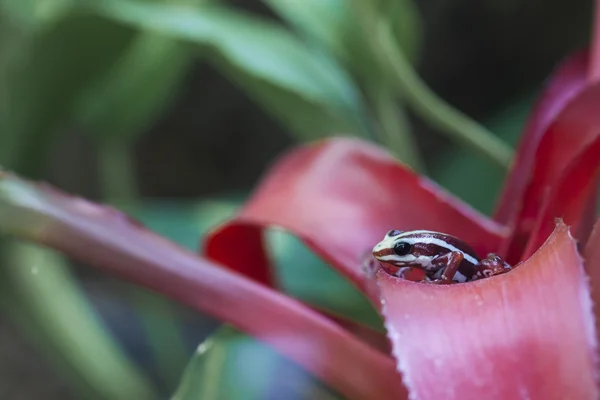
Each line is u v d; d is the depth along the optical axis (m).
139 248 0.25
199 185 0.82
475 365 0.20
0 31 0.38
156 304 0.53
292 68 0.38
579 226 0.25
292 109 0.41
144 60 0.43
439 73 0.66
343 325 0.27
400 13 0.36
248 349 0.26
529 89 0.61
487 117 0.66
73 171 0.76
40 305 0.44
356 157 0.27
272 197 0.27
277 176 0.27
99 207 0.26
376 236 0.26
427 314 0.21
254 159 0.80
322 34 0.37
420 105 0.36
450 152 0.65
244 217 0.26
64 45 0.38
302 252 0.37
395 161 0.27
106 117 0.45
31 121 0.41
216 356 0.26
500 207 0.27
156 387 0.58
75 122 0.45
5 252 0.42
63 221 0.25
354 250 0.26
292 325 0.24
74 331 0.44
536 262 0.21
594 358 0.20
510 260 0.25
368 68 0.37
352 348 0.24
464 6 0.62
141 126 0.48
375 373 0.24
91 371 0.44
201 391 0.25
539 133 0.27
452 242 0.24
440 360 0.20
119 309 0.70
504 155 0.36
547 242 0.21
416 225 0.26
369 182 0.27
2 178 0.25
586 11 0.58
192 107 0.78
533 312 0.20
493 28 0.63
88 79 0.40
